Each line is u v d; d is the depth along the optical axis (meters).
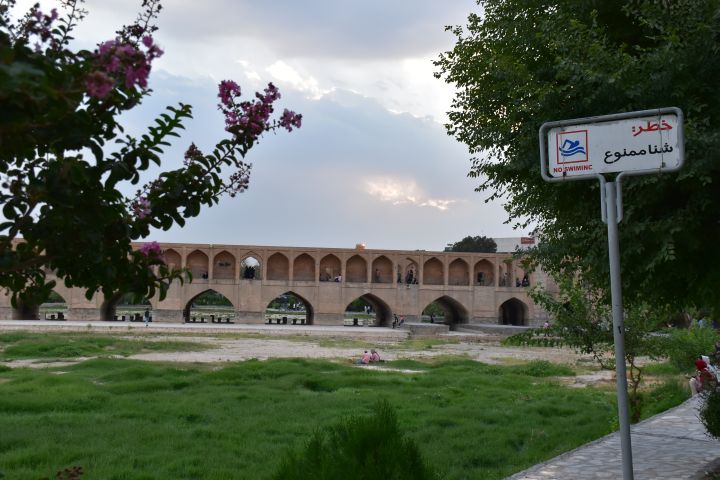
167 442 8.74
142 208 2.44
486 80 6.56
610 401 13.52
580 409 12.48
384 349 28.08
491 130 6.02
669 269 5.26
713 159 4.38
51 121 1.86
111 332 31.30
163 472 7.20
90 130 1.96
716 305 5.85
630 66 4.81
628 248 4.94
